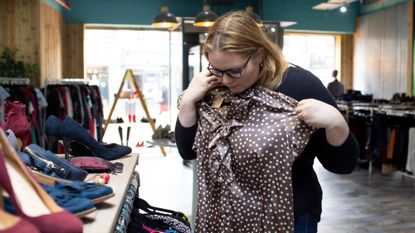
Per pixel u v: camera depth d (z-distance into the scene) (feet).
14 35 22.33
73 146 7.25
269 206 4.39
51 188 4.06
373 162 19.67
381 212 14.65
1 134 3.04
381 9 30.48
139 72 31.96
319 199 4.62
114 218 3.93
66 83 23.65
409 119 18.76
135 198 7.32
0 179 2.77
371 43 31.42
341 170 4.40
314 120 3.96
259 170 4.40
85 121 21.27
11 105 6.84
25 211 3.05
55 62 26.17
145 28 30.78
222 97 4.61
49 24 24.59
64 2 28.19
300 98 4.38
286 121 4.28
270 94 4.37
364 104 22.27
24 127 6.82
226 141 4.49
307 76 4.44
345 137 4.09
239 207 4.47
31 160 5.14
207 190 4.64
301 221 4.47
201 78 4.65
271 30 27.76
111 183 5.35
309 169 4.60
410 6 27.27
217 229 4.66
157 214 7.25
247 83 4.27
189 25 26.03
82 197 4.06
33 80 22.15
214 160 4.50
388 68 29.55
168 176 20.34
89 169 6.03
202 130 4.63
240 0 30.55
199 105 4.71
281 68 4.38
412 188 18.13
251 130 4.39
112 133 30.04
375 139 19.22
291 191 4.30
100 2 29.22
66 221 2.92
